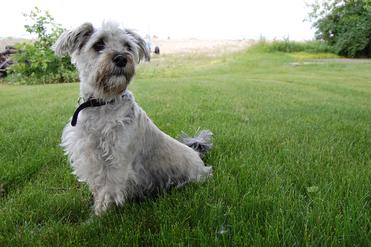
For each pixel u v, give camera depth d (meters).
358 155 0.88
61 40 0.65
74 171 0.67
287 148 0.90
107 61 0.59
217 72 3.42
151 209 0.61
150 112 1.28
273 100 1.67
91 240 0.51
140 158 0.66
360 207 0.57
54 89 2.03
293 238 0.49
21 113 1.27
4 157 0.80
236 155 0.85
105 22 0.66
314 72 3.41
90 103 0.59
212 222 0.54
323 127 1.15
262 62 4.18
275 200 0.60
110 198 0.62
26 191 0.65
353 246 0.48
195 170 0.74
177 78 2.74
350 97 1.90
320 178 0.71
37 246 0.49
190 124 1.14
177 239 0.50
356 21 5.21
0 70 2.90
